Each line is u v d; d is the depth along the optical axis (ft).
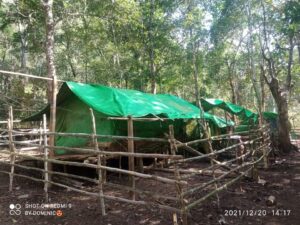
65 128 33.04
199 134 41.09
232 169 24.31
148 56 70.33
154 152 35.29
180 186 17.26
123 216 19.71
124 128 31.14
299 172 32.55
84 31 67.00
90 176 29.81
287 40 59.88
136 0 66.64
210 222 18.60
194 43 57.82
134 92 36.22
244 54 81.92
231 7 63.46
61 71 93.86
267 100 122.72
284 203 22.44
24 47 81.71
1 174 31.09
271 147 41.57
